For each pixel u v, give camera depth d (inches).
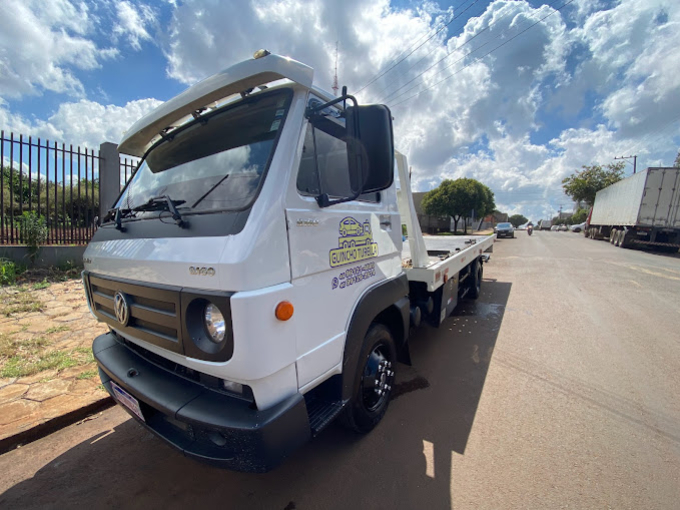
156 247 74.7
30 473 94.6
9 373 136.0
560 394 132.7
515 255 577.6
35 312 205.9
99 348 99.1
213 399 70.2
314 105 84.5
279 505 83.5
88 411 119.6
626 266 445.1
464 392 135.2
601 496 85.0
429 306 154.6
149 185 99.4
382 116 76.8
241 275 60.7
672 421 115.4
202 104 86.5
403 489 87.9
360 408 99.9
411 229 149.1
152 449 104.2
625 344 180.4
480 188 1195.9
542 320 222.4
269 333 63.7
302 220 73.8
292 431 68.0
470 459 98.3
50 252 291.9
